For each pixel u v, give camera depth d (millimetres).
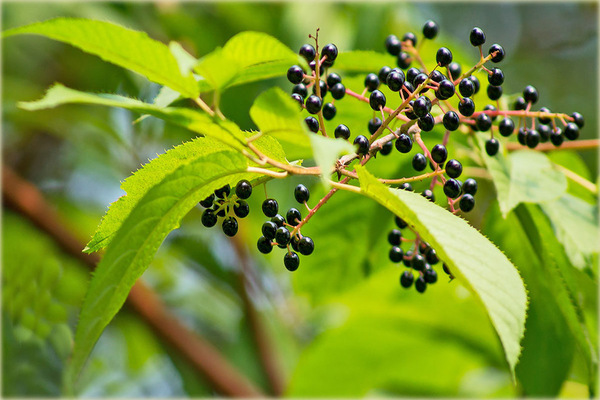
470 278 643
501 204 732
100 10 1036
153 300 1045
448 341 1061
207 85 699
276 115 637
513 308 642
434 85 692
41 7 1012
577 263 755
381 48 993
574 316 765
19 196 1023
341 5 1023
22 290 979
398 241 754
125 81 1094
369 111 782
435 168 708
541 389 821
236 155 659
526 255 804
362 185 663
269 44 644
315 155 614
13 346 925
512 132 745
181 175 661
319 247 865
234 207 686
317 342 1070
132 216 661
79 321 667
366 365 1101
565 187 741
